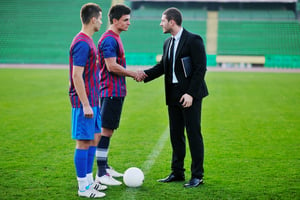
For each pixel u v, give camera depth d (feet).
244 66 106.01
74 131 14.37
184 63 15.80
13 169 17.84
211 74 81.10
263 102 42.16
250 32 122.21
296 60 103.45
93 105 14.73
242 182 16.24
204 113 34.91
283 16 133.18
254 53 113.50
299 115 34.04
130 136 25.48
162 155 20.74
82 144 14.48
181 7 138.21
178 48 15.94
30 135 25.38
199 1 133.80
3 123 29.43
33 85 55.77
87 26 14.40
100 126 15.31
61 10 126.11
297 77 74.69
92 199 14.16
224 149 22.06
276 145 23.04
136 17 134.31
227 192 14.97
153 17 134.21
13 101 40.93
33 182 16.03
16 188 15.26
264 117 32.96
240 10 136.15
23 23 121.39
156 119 31.78
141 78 16.76
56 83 58.65
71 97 14.48
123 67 16.85
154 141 24.06
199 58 15.62
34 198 14.17
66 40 115.55
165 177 17.03
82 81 13.93
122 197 14.39
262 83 62.90
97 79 14.92
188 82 15.96
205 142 23.80
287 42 117.29
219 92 50.98
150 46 116.16
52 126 28.45
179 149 16.40
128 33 120.98
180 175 16.49
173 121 16.40
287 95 48.08
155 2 138.00
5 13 124.88
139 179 15.56
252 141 24.12
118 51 16.42
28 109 36.01
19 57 108.06
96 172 18.10
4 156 20.16
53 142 23.49
